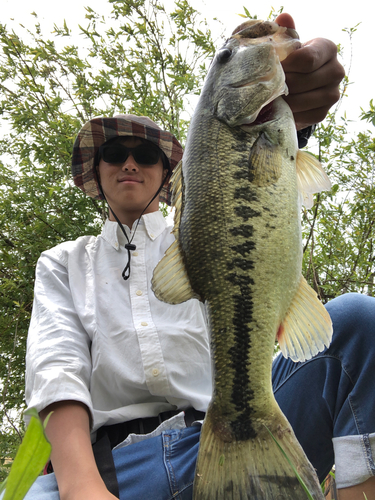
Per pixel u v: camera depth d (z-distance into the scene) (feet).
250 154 4.21
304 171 4.58
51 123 14.75
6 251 14.12
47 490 4.36
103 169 6.86
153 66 16.51
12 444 11.94
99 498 3.88
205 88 4.72
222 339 3.98
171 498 4.41
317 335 3.94
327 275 15.19
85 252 6.31
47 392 4.59
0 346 14.23
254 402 3.85
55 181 15.28
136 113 14.73
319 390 4.88
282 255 4.05
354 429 4.32
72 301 5.88
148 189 6.76
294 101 4.66
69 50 16.14
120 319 5.56
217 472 3.66
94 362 5.38
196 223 4.17
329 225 14.74
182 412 5.10
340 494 4.28
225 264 4.02
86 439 4.44
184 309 5.65
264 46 4.40
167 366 5.27
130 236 6.33
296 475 3.29
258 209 4.08
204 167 4.29
